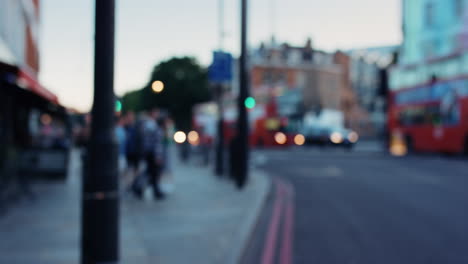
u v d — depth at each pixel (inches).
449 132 973.2
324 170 738.2
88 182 140.9
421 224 311.1
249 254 233.1
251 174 665.0
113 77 140.6
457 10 591.5
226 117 1435.8
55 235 259.3
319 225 308.5
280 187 529.3
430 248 244.2
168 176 454.6
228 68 569.6
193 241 250.2
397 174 661.9
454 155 1054.4
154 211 349.1
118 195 142.8
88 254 140.9
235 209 357.4
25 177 404.2
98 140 139.9
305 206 391.2
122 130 502.6
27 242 242.2
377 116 1958.7
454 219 329.1
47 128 831.7
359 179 603.8
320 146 1408.7
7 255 215.3
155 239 255.1
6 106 469.4
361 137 1916.8
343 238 269.1
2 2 547.5
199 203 389.7
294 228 299.0
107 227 140.6
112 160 140.9
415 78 1061.1
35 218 310.5
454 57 897.5
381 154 1189.1
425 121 1047.6
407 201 415.8
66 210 343.3
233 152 582.9
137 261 209.6
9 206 359.6
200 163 895.7
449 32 682.2
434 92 1003.9
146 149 411.8
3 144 439.5
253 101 506.3
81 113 593.3
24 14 719.1
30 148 556.4
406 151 1132.5
